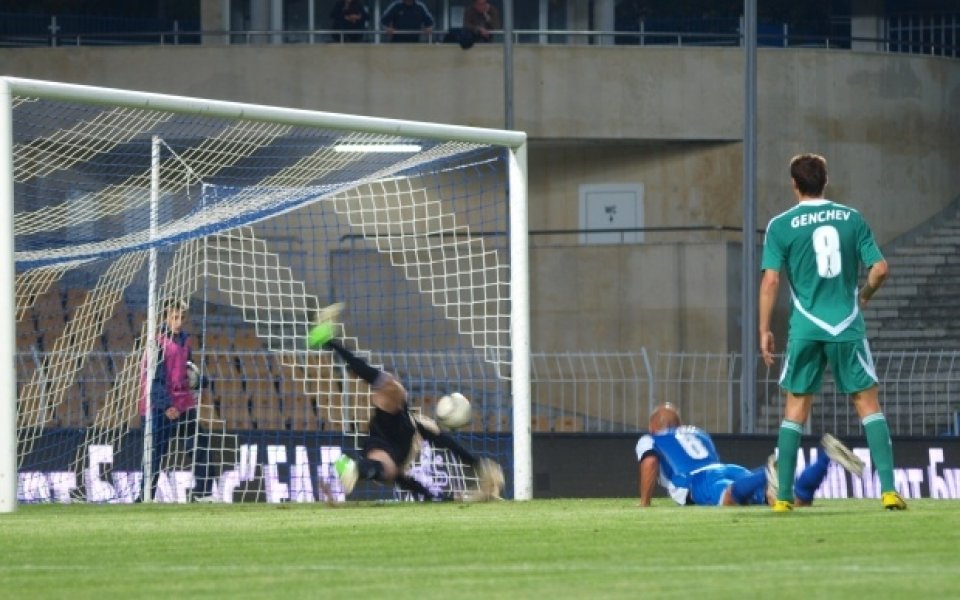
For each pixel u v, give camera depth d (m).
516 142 49.75
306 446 53.22
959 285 103.00
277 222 82.38
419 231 88.62
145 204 57.59
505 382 76.31
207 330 73.25
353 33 103.25
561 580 19.89
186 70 101.00
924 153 107.12
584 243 102.56
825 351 31.20
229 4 109.12
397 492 50.38
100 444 53.91
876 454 31.61
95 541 27.16
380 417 42.78
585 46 102.00
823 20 119.56
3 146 41.00
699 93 102.81
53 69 101.00
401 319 86.06
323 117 46.81
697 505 37.84
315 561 23.05
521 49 101.56
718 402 84.38
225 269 81.25
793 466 31.44
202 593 19.12
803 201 31.47
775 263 31.23
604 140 103.00
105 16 115.62
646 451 38.22
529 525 29.45
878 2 114.75
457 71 100.88
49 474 52.47
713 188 103.38
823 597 17.80
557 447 56.06
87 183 59.59
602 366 93.12
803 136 103.50
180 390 51.81
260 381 66.25
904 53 107.38
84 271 65.31
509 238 50.12
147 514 37.78
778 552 23.23
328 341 42.25
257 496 52.81
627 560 22.41
